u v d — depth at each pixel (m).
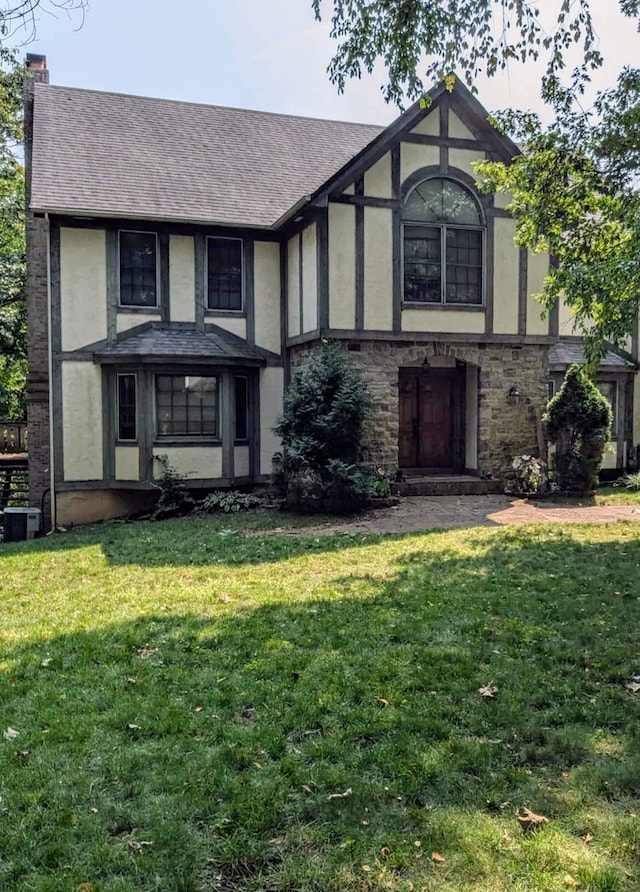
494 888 2.44
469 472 13.88
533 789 3.05
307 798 3.02
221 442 13.16
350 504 11.36
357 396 11.41
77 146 13.94
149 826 2.85
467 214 12.87
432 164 12.59
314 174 15.37
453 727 3.64
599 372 15.65
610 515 10.56
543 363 13.66
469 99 12.51
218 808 2.96
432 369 14.30
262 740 3.53
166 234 13.19
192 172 14.31
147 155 14.38
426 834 2.75
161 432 12.80
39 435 13.87
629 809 2.88
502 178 10.40
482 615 5.49
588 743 3.44
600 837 2.70
